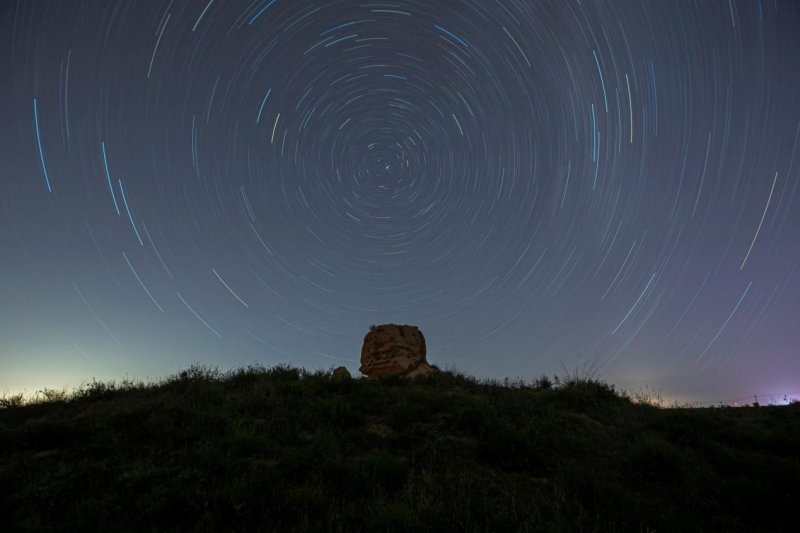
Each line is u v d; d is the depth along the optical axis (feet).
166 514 21.27
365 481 24.79
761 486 26.61
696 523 22.97
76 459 27.73
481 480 26.81
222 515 21.12
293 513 21.74
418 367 61.46
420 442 32.17
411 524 20.16
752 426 40.73
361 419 35.78
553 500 24.54
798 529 22.70
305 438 32.12
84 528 20.24
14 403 43.60
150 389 44.96
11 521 20.94
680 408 48.78
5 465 26.45
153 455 28.09
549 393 47.26
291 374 52.49
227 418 34.12
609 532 20.70
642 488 28.07
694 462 31.37
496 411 38.73
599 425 39.01
